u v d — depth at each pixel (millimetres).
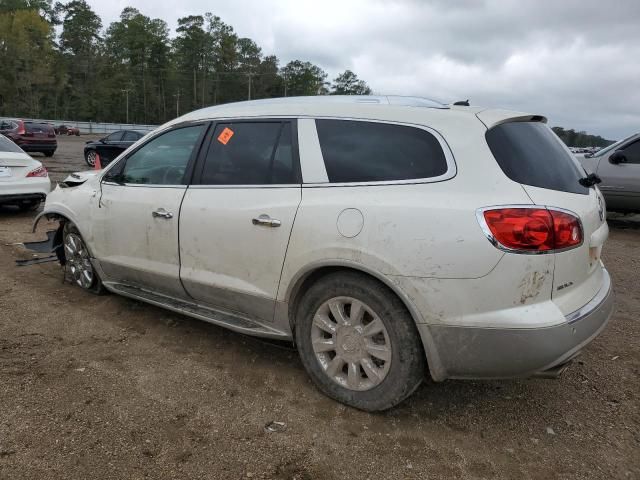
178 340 3775
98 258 4215
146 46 107812
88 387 3057
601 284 2947
